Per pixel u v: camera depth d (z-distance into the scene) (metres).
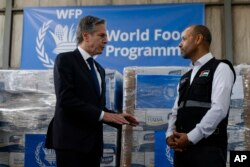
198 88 1.50
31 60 3.38
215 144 1.44
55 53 3.38
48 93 2.21
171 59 3.25
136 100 2.09
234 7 3.34
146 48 3.29
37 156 2.11
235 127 2.00
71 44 3.38
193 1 3.38
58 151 1.48
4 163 2.13
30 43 3.41
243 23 3.30
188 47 1.62
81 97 1.50
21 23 3.53
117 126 1.66
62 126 1.46
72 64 1.51
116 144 2.09
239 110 2.01
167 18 3.31
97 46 1.60
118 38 3.32
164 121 2.05
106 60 3.30
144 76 2.12
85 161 1.56
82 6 3.42
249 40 3.27
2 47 3.50
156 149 2.02
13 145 2.15
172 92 2.08
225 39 3.25
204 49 1.61
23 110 2.19
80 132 1.48
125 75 2.14
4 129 2.17
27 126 2.16
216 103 1.40
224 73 1.45
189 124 1.49
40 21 3.44
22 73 2.25
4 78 2.25
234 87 2.04
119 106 2.29
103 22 1.63
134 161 2.02
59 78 1.47
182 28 3.28
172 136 1.55
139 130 2.05
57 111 1.49
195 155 1.45
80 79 1.51
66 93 1.44
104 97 1.67
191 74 1.61
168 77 2.11
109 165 2.06
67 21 3.41
